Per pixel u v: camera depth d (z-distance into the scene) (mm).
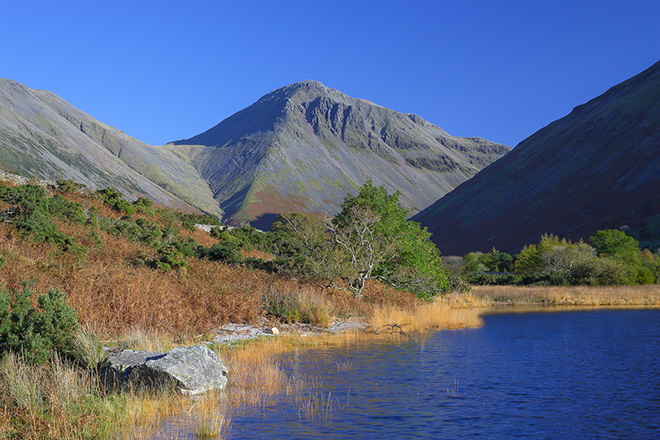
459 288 43281
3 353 9273
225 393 9727
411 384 10781
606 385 10852
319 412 8609
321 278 25062
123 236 27312
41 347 9570
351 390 10203
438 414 8562
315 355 14117
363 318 21969
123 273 17328
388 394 9914
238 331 16547
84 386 8641
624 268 53281
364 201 28875
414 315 23281
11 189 26750
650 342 17672
